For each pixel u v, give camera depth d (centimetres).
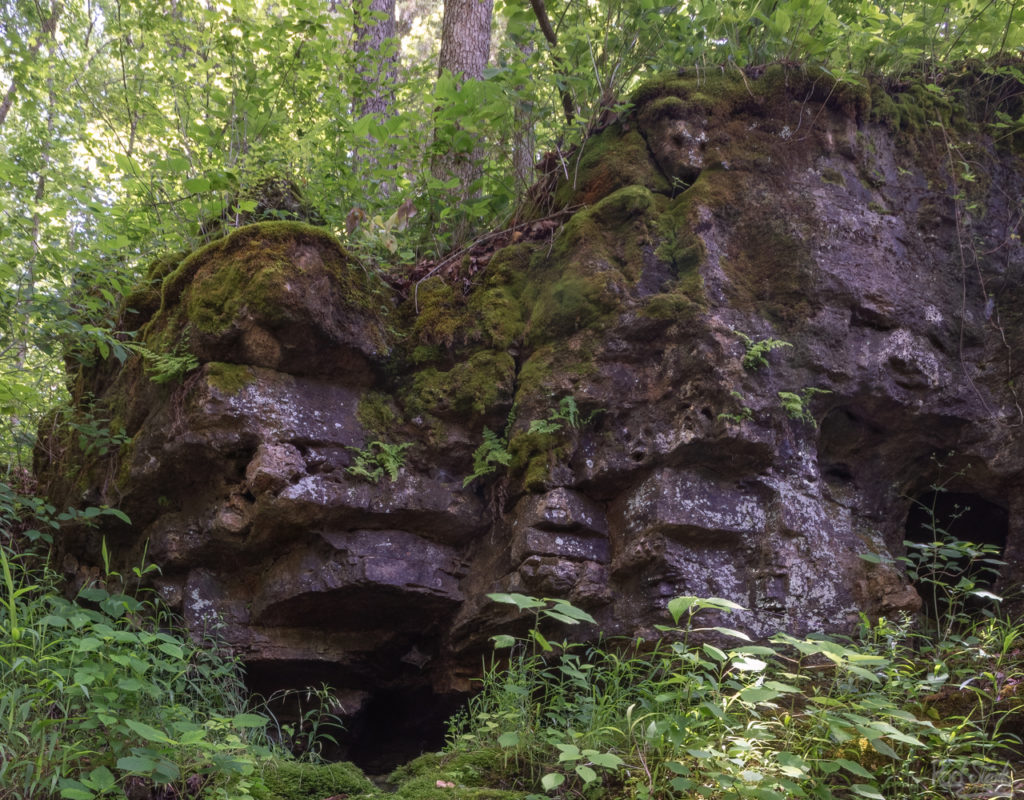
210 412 388
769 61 455
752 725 276
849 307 408
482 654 412
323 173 522
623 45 478
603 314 404
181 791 269
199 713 353
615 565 383
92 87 609
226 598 422
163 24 551
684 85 433
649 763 278
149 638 280
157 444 418
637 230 413
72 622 284
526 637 395
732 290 398
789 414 386
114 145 626
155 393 429
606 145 452
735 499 381
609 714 312
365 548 404
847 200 423
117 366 484
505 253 447
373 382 434
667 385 388
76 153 638
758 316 398
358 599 407
